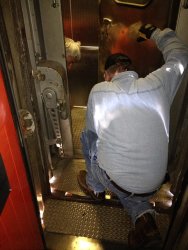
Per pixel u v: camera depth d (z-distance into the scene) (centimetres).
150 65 254
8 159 124
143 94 154
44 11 191
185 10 183
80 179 251
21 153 144
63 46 208
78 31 318
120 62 169
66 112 236
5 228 124
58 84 213
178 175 219
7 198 122
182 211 166
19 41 153
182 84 209
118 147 165
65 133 261
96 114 166
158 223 224
